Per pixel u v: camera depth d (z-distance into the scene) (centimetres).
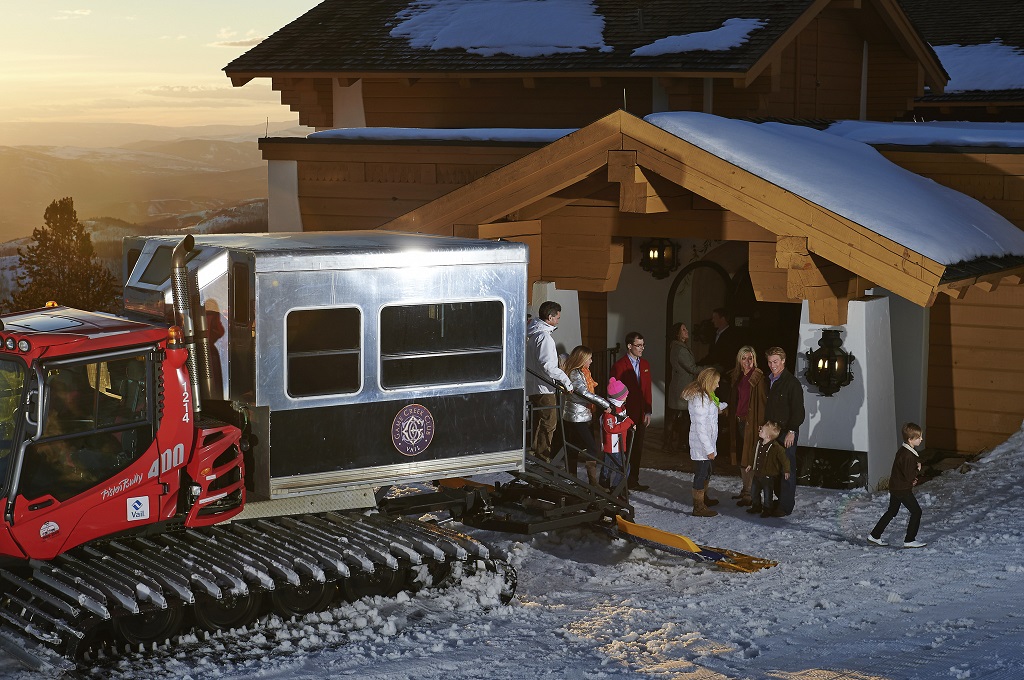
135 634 833
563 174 1378
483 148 1758
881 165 1614
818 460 1407
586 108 1881
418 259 965
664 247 1817
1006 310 1617
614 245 1455
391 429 970
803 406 1276
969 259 1293
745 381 1325
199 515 901
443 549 959
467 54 1931
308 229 1878
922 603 947
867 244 1234
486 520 1103
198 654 824
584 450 1180
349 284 937
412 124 2017
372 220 1839
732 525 1243
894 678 728
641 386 1371
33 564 820
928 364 1667
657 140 1330
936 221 1344
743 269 1780
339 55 2014
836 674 745
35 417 797
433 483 1177
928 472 1517
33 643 779
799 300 1305
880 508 1298
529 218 1477
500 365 1019
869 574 1045
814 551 1138
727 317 1769
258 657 816
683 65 1731
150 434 862
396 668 782
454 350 994
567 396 1254
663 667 784
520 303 1023
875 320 1408
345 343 942
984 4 3036
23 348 803
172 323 927
